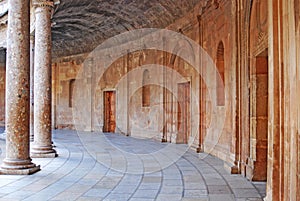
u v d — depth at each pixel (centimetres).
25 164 830
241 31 903
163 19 1619
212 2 1159
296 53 427
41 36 1088
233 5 939
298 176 409
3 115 2745
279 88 507
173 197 633
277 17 512
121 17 1795
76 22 1906
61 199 609
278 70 510
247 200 618
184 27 1461
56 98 2556
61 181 761
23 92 814
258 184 745
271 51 526
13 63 806
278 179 511
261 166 777
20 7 812
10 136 821
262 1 718
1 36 1656
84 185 725
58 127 2539
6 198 611
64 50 2494
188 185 735
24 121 825
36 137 1128
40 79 1098
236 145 895
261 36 726
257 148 779
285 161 473
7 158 828
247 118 840
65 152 1262
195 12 1338
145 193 662
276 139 512
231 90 998
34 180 766
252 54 810
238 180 786
